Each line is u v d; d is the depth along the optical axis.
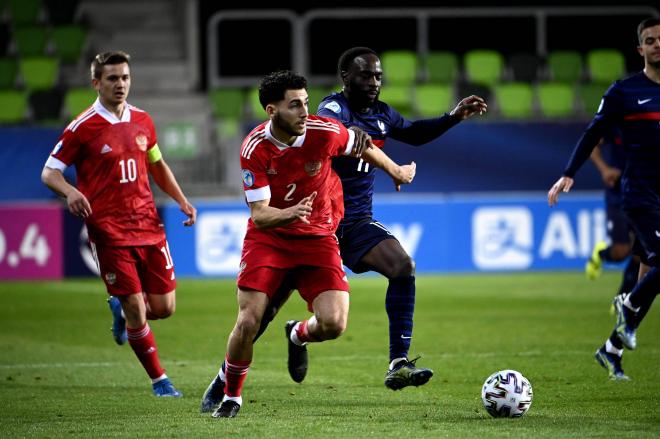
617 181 37.53
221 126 69.25
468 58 73.94
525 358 30.27
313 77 71.06
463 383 26.14
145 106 72.12
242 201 56.19
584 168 58.62
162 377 24.92
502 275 55.97
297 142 20.39
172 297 25.59
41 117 67.56
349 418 21.16
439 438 18.78
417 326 38.00
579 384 25.50
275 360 30.72
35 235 55.38
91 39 76.00
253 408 22.59
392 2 81.75
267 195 20.30
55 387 26.14
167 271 25.28
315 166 20.75
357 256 23.31
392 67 72.38
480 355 31.00
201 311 43.19
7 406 23.31
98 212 24.33
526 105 70.25
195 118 71.94
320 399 23.88
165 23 77.75
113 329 27.25
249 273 20.73
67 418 21.72
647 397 23.55
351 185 23.81
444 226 56.88
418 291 49.34
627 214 25.44
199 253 55.81
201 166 64.62
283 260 20.94
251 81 71.88
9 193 57.09
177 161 64.81
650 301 24.98
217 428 20.05
